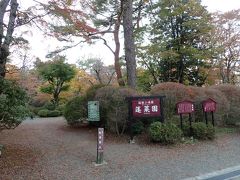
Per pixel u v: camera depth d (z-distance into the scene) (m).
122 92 9.93
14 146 8.27
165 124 9.15
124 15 13.06
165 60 19.95
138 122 9.95
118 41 14.80
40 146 8.45
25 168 6.20
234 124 13.01
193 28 20.09
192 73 21.94
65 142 9.14
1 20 8.01
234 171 6.30
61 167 6.41
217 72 22.94
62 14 8.46
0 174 5.74
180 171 6.27
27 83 18.58
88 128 11.63
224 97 12.28
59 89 23.41
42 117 19.56
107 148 8.45
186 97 11.02
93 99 10.65
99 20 14.27
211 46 20.81
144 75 21.02
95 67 26.11
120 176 5.89
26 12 8.38
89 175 5.93
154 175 5.98
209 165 6.79
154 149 8.36
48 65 21.89
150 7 17.45
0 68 7.82
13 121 6.62
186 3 20.08
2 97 6.35
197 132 9.67
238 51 22.48
